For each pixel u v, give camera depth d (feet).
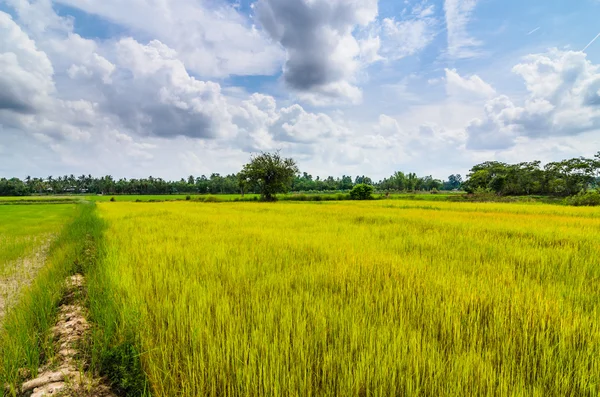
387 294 14.84
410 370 8.48
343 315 12.10
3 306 16.25
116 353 9.89
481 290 15.25
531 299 13.99
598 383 8.30
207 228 41.22
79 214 81.97
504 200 195.31
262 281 17.03
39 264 27.30
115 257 22.97
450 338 10.62
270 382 8.15
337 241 30.04
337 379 8.63
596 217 60.34
